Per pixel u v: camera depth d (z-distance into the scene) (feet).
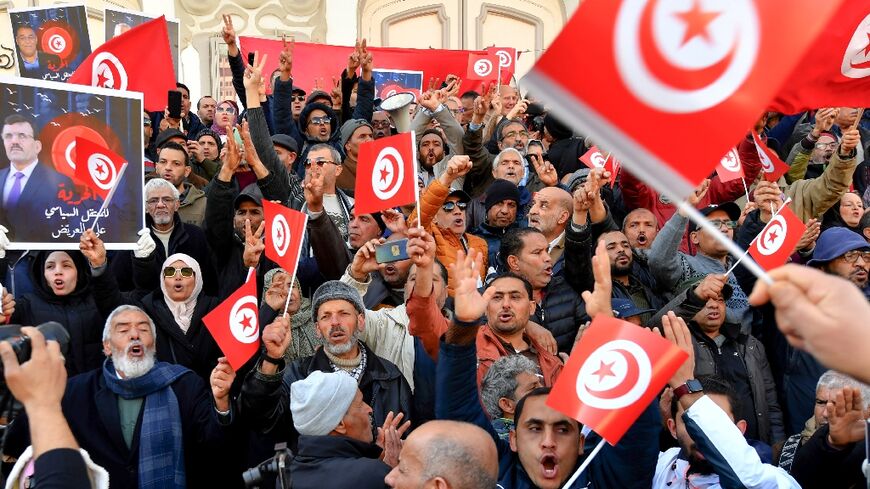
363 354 13.96
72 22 21.18
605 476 10.27
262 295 17.35
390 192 13.30
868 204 23.45
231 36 23.09
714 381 11.93
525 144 24.02
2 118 15.67
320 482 10.60
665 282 17.21
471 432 8.96
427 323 12.37
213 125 29.84
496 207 19.31
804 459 11.27
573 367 9.34
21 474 9.44
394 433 11.69
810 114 27.68
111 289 15.62
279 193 18.47
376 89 29.22
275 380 12.51
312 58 29.55
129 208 16.20
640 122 5.99
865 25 14.46
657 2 5.97
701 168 5.87
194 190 20.94
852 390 10.92
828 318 4.55
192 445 13.34
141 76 19.79
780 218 15.12
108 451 13.15
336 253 16.35
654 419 10.07
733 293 17.38
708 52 5.88
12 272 16.37
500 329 14.14
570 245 16.11
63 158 15.90
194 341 15.85
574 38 6.08
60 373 6.64
